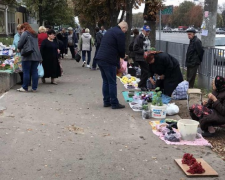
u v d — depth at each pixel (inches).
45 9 1146.7
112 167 167.8
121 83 411.2
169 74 282.8
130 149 192.1
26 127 228.8
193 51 352.2
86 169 165.2
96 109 281.0
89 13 1217.4
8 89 360.8
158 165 170.7
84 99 318.7
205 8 377.7
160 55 276.4
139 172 162.4
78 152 186.7
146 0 581.0
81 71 531.8
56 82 416.2
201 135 216.4
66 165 169.5
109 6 826.2
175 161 173.2
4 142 199.9
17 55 386.6
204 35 381.1
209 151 191.0
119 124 239.9
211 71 350.3
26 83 346.3
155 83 304.5
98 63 276.1
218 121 210.1
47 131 221.5
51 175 158.2
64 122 242.5
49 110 274.5
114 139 208.7
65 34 764.0
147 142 204.1
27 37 328.8
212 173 159.0
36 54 339.0
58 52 403.9
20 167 166.4
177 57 467.8
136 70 452.8
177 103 311.1
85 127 231.9
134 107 279.7
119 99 320.2
